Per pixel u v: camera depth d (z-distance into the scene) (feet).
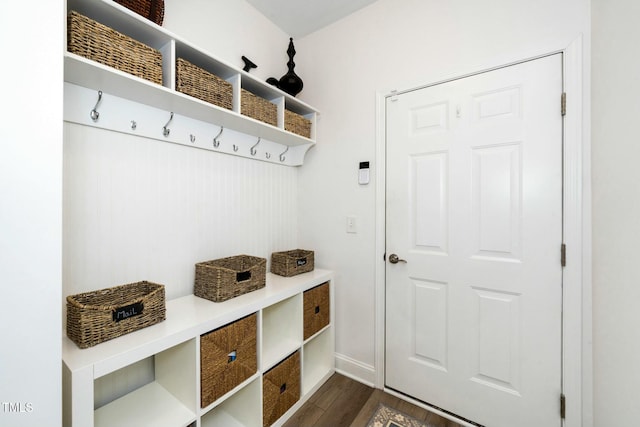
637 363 2.97
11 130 2.22
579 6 4.12
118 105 3.97
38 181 2.36
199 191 5.16
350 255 6.48
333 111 6.77
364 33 6.29
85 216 3.76
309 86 7.21
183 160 4.90
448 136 5.24
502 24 4.73
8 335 2.22
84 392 2.67
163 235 4.62
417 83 5.57
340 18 6.66
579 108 4.10
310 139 6.66
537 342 4.47
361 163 6.24
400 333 5.81
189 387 3.75
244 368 4.30
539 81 4.42
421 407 5.47
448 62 5.23
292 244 7.30
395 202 5.86
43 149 2.38
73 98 3.55
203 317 3.86
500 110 4.75
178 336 3.43
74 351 2.92
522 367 4.59
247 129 5.57
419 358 5.60
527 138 4.52
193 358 3.66
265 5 6.23
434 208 5.40
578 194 4.11
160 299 3.70
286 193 7.14
